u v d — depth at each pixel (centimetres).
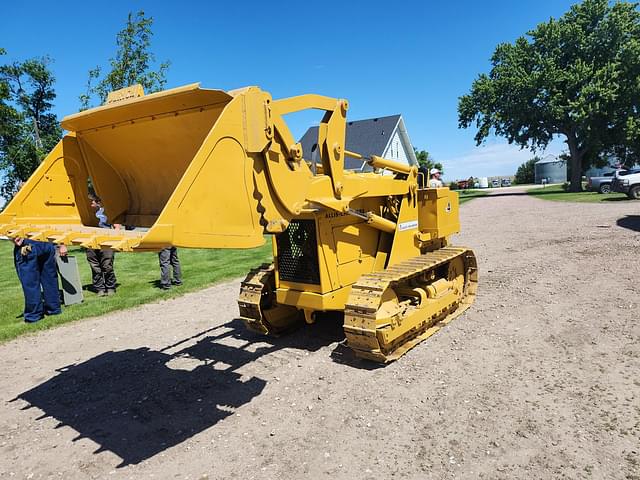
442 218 652
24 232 379
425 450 341
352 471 323
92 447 381
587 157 4100
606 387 415
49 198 424
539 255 1029
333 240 512
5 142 2034
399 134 3828
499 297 717
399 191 597
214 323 703
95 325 731
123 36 1441
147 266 1252
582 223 1498
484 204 2906
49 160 423
